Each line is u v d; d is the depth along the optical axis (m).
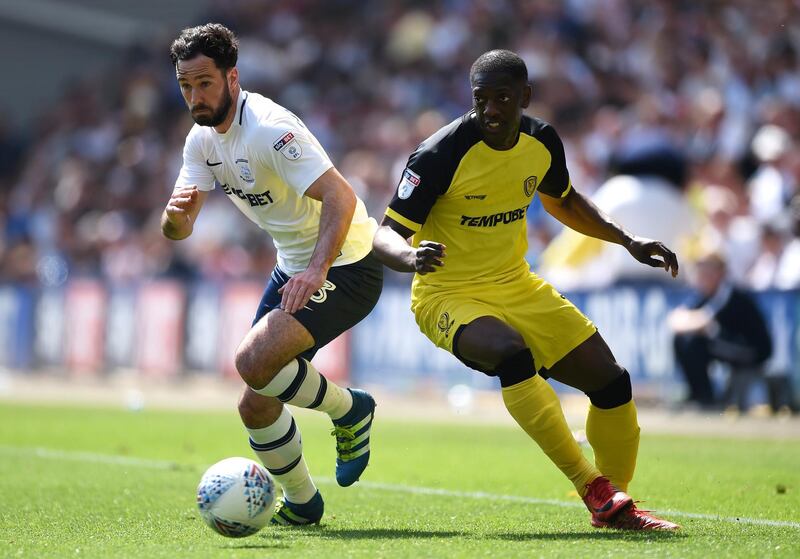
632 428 18.38
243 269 62.50
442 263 15.91
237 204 19.73
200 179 19.12
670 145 45.25
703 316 39.25
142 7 105.81
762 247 41.81
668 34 57.41
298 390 17.80
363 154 66.44
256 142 18.05
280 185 18.59
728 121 51.44
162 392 58.00
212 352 58.50
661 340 41.28
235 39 18.12
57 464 28.50
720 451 30.06
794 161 44.94
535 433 16.94
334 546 15.60
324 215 17.78
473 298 18.08
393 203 17.56
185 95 18.03
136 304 62.81
